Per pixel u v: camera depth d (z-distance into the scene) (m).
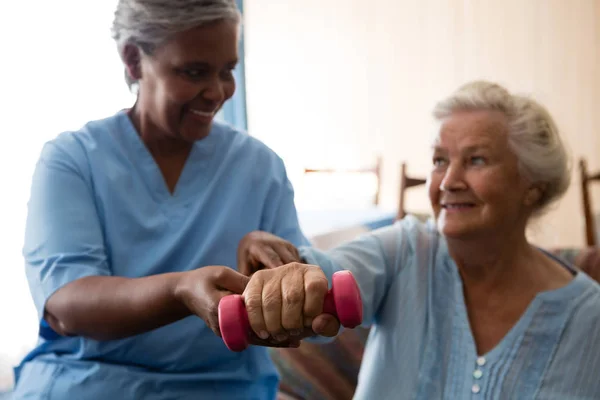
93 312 0.92
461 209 1.02
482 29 4.14
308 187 4.12
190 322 1.10
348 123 4.22
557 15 3.97
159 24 0.98
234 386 1.17
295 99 4.03
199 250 1.15
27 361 1.14
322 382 1.43
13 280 1.95
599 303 1.04
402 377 1.06
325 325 0.63
